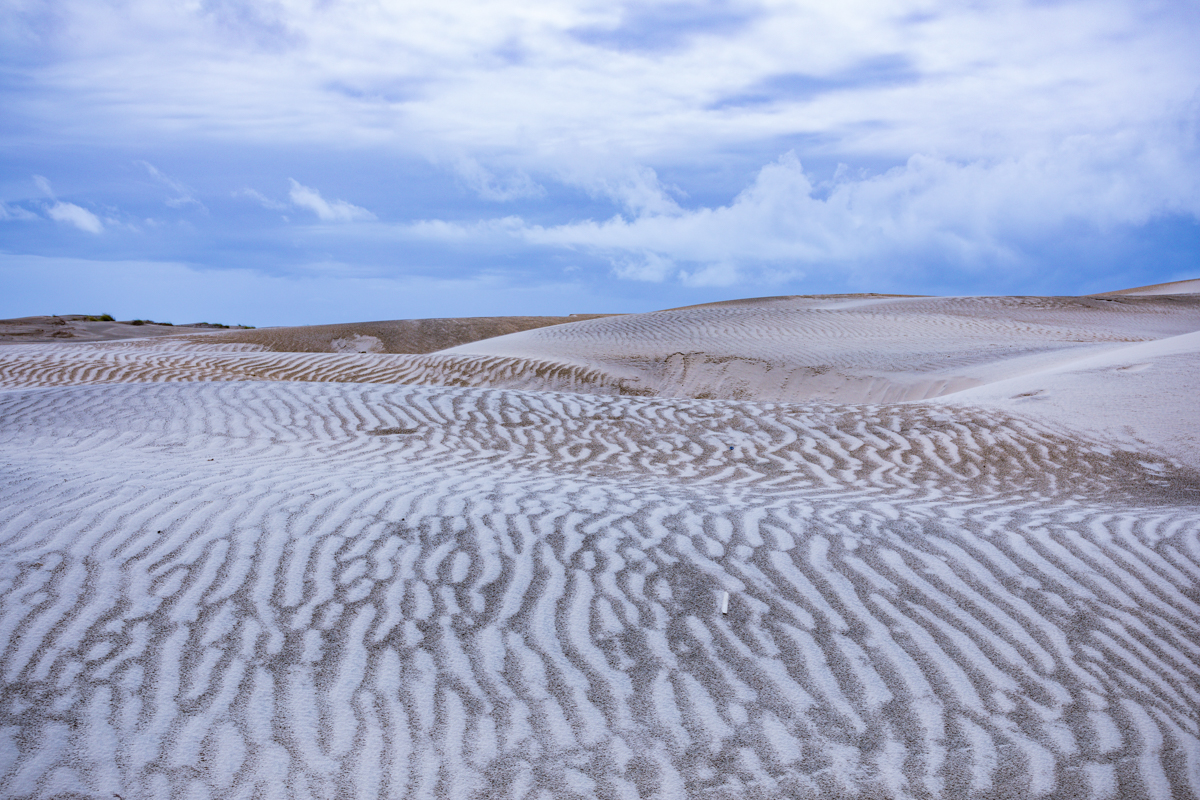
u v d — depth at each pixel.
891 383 13.98
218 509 4.55
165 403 8.16
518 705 2.87
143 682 2.85
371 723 2.72
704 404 8.89
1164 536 4.63
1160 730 2.85
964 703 2.99
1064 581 4.01
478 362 17.02
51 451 6.16
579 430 7.75
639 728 2.79
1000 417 7.70
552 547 4.28
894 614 3.64
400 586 3.71
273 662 3.03
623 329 23.16
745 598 3.75
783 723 2.85
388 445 7.00
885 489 5.85
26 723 2.59
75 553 3.83
